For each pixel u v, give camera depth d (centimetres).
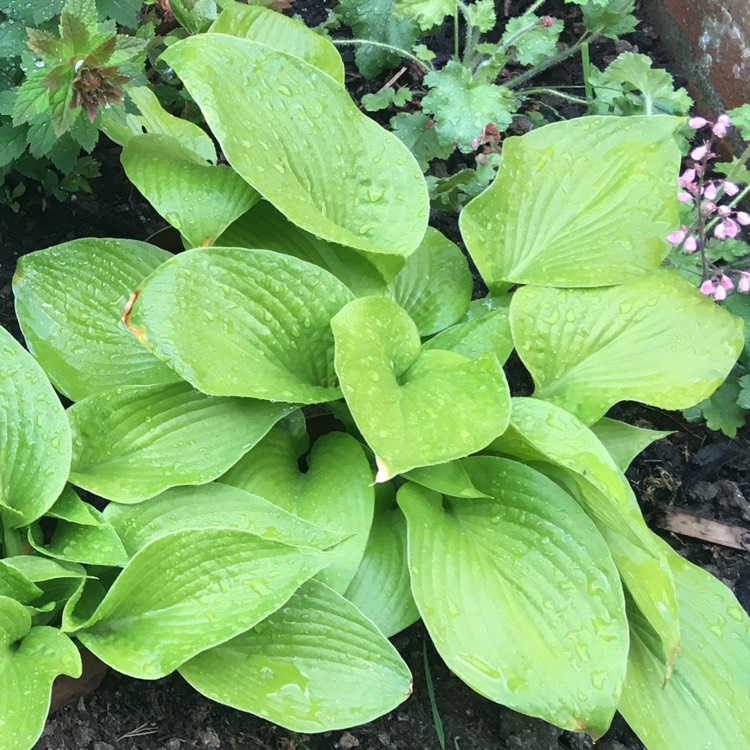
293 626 72
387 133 85
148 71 100
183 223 80
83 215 96
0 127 83
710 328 84
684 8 117
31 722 65
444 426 73
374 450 70
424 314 89
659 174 88
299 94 83
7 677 67
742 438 95
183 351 73
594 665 71
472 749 78
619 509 72
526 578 74
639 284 85
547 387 84
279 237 86
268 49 82
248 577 71
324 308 79
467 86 97
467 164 108
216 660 71
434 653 82
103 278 83
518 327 83
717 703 75
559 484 81
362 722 70
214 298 76
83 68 76
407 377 80
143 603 71
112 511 74
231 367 75
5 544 74
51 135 81
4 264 92
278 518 74
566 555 75
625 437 86
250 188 81
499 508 78
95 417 76
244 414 78
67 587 74
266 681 71
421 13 97
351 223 84
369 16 108
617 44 120
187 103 98
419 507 76
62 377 79
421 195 85
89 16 78
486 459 79
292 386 77
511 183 89
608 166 89
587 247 87
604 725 70
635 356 83
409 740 78
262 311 77
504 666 71
